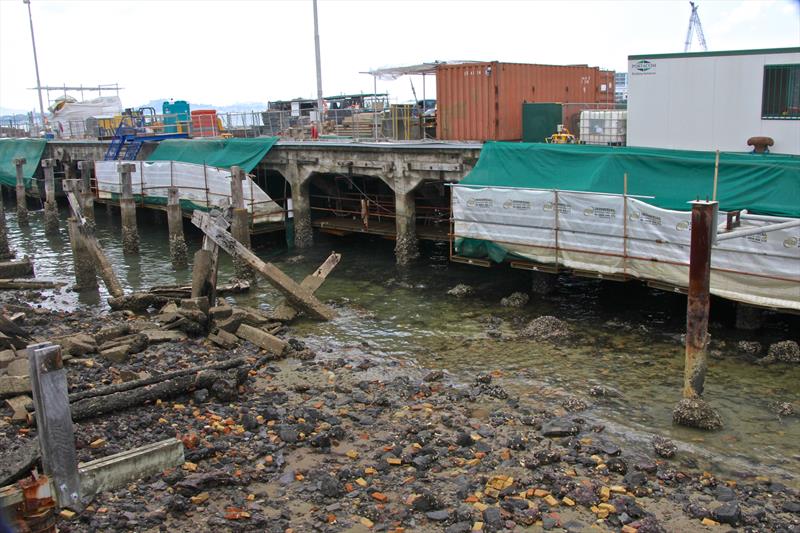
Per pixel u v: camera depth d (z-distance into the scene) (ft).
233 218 83.56
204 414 44.24
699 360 43.55
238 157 109.70
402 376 53.16
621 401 47.37
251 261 68.28
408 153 87.25
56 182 170.91
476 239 74.08
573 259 67.00
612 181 65.62
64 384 23.44
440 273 85.15
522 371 53.62
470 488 35.45
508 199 70.49
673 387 49.47
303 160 102.27
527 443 40.60
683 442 41.22
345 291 79.51
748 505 34.14
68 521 31.01
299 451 39.86
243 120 146.61
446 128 93.56
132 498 33.60
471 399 47.85
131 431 40.81
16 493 23.08
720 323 61.31
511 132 89.10
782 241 53.93
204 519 32.24
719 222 57.41
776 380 49.75
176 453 26.48
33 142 172.65
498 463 38.32
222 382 46.96
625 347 57.67
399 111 111.65
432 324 66.13
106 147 152.15
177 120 154.40
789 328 59.52
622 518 32.53
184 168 114.62
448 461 38.50
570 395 48.57
